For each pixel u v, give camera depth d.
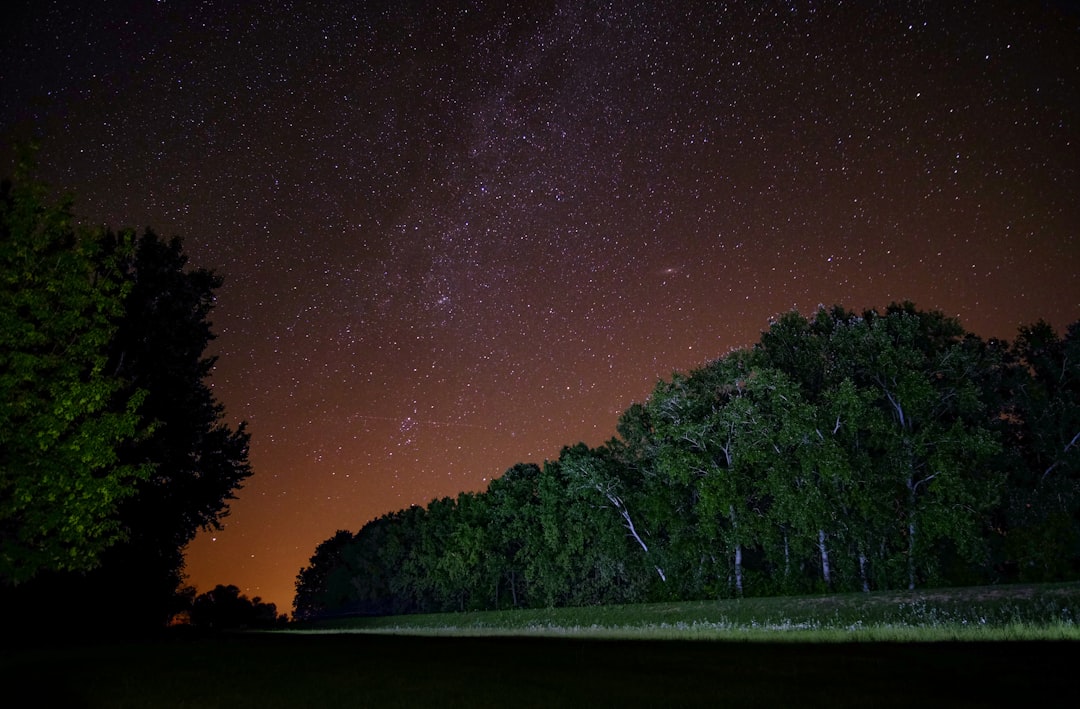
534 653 21.97
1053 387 50.16
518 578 82.94
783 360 51.94
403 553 99.38
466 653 22.42
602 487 58.03
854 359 47.31
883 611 31.44
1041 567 42.47
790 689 13.38
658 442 54.44
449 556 75.50
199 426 39.91
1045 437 47.91
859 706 11.59
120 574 36.28
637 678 15.24
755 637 28.67
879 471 44.34
